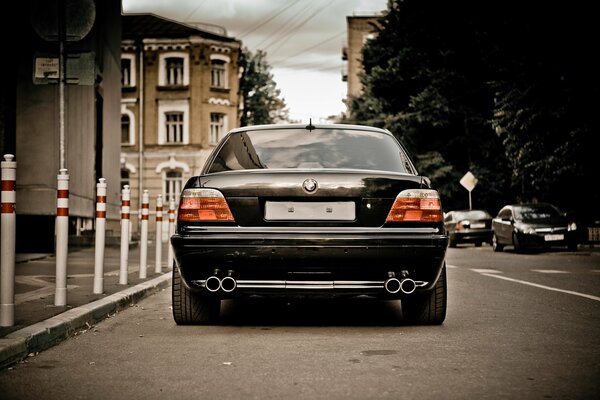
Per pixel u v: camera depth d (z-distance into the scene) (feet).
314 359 16.65
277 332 20.62
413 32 118.83
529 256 66.54
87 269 40.78
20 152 52.11
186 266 19.95
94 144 68.74
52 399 13.37
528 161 82.64
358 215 19.85
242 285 19.70
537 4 79.30
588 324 21.98
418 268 19.85
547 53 79.05
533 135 81.41
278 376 14.96
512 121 81.76
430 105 112.47
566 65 77.61
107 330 21.21
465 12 114.42
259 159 21.31
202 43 145.38
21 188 52.19
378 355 17.08
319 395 13.39
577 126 77.51
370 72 128.06
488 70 112.37
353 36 242.78
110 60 81.20
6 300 18.76
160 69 146.10
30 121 52.37
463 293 31.48
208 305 21.67
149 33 147.23
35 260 47.83
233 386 14.15
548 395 13.34
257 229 19.69
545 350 17.69
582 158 77.82
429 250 19.66
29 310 22.03
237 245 19.48
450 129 117.91
